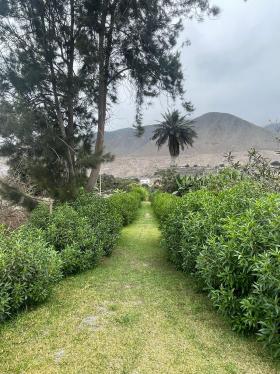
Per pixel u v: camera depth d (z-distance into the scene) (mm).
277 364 2898
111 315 3992
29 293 4113
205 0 11078
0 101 8195
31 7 8734
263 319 3107
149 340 3357
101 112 10750
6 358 3092
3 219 8328
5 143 8344
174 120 43719
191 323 3732
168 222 6621
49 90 9180
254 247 3402
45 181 7973
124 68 11641
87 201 8703
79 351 3176
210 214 4863
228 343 3268
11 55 8641
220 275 3582
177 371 2818
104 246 6941
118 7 10172
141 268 6145
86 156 8562
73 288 5023
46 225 6371
